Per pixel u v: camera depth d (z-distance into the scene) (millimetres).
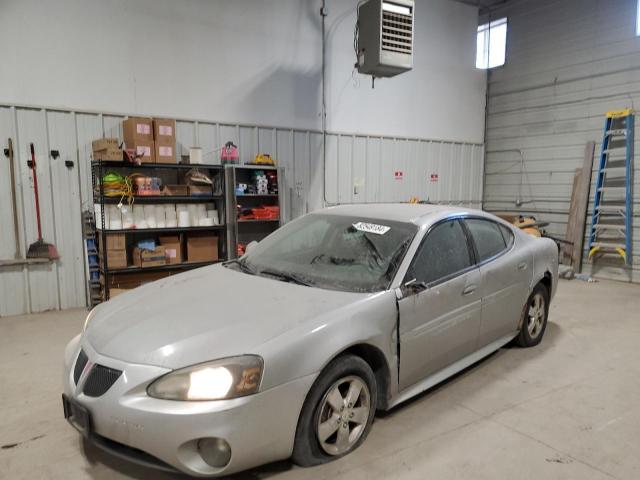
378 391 2686
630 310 5723
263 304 2447
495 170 9945
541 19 8867
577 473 2371
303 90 7328
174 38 6148
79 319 5234
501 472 2361
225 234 6246
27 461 2430
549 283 4332
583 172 8203
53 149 5500
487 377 3570
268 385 2027
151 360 2029
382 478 2273
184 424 1906
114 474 2314
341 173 7910
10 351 4156
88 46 5605
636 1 7504
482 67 10016
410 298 2703
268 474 2273
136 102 5965
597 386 3443
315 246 3223
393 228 3078
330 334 2262
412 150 8820
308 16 7250
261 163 6582
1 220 5309
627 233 7531
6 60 5188
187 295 2645
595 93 8125
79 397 2119
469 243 3361
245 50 6715
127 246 5910
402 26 6223
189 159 6016
